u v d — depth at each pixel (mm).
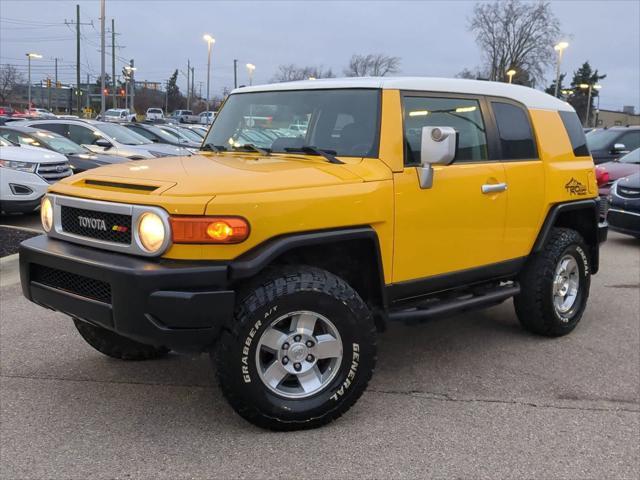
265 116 4488
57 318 5551
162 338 3201
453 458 3334
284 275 3445
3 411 3781
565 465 3287
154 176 3537
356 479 3127
